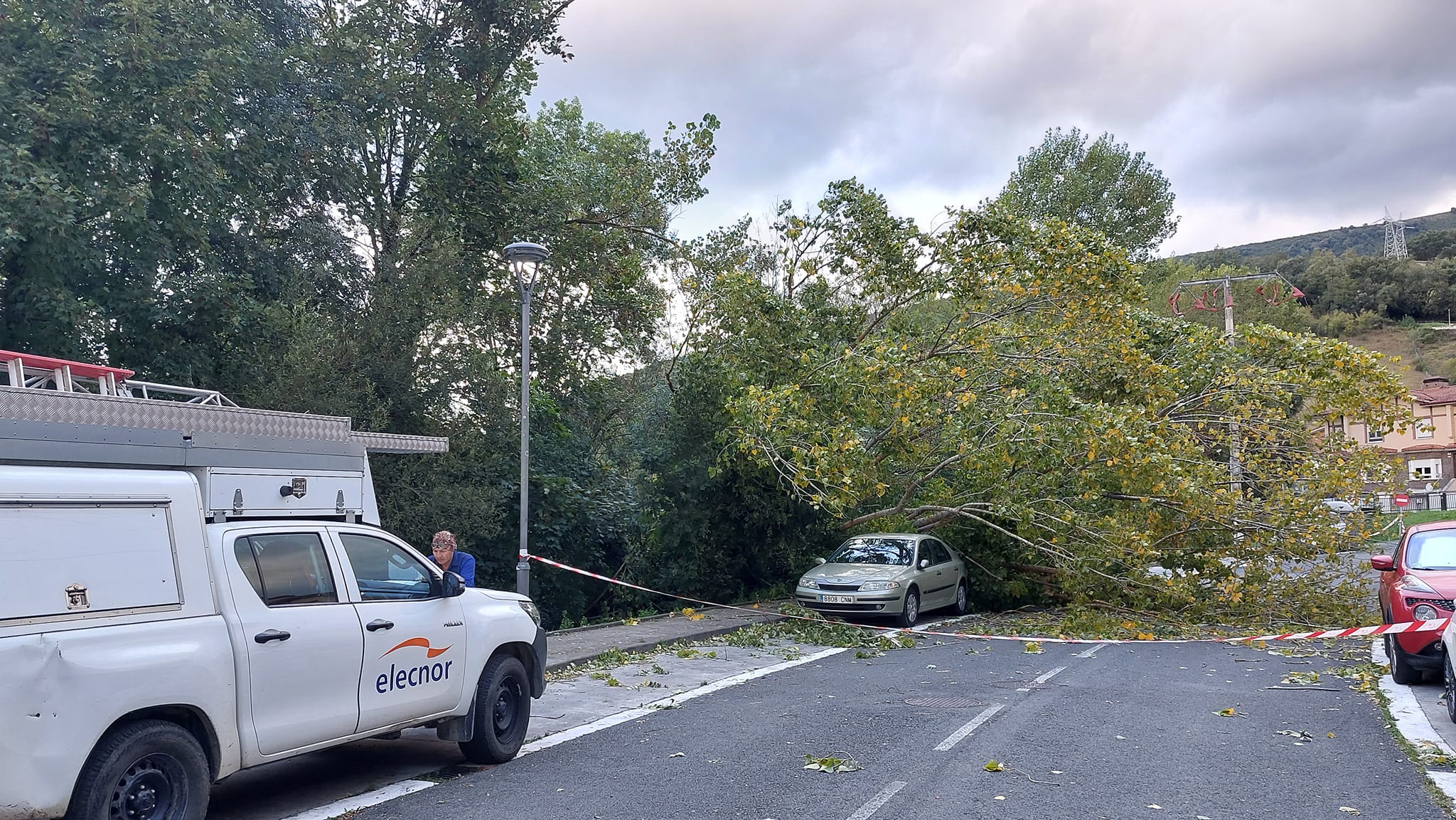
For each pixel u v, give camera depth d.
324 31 18.39
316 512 6.70
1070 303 16.48
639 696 10.30
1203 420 16.97
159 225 13.37
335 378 14.17
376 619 6.59
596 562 19.67
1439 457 60.78
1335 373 15.98
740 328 18.38
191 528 5.61
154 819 5.20
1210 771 7.15
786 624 15.64
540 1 20.61
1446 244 130.62
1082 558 16.02
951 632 15.84
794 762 7.46
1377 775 7.02
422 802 6.56
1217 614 16.64
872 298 19.23
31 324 12.47
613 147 26.86
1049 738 8.20
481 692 7.39
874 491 15.73
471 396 16.41
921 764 7.38
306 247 17.11
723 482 18.73
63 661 4.79
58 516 4.94
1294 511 15.76
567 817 6.16
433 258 16.42
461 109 19.70
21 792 4.61
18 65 12.12
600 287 23.59
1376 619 15.84
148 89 13.05
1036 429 15.57
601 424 25.11
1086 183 43.91
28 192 10.96
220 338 14.55
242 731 5.65
